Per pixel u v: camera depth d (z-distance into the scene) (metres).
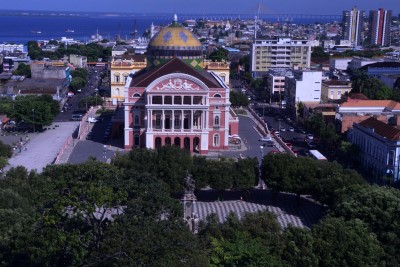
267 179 164.00
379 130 196.62
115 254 84.75
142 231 88.38
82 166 114.75
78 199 97.38
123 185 108.38
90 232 94.31
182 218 106.00
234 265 91.00
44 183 134.12
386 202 121.25
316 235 105.12
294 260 99.25
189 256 85.94
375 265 102.50
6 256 96.94
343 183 150.75
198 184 160.88
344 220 119.31
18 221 107.94
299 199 165.12
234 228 106.69
